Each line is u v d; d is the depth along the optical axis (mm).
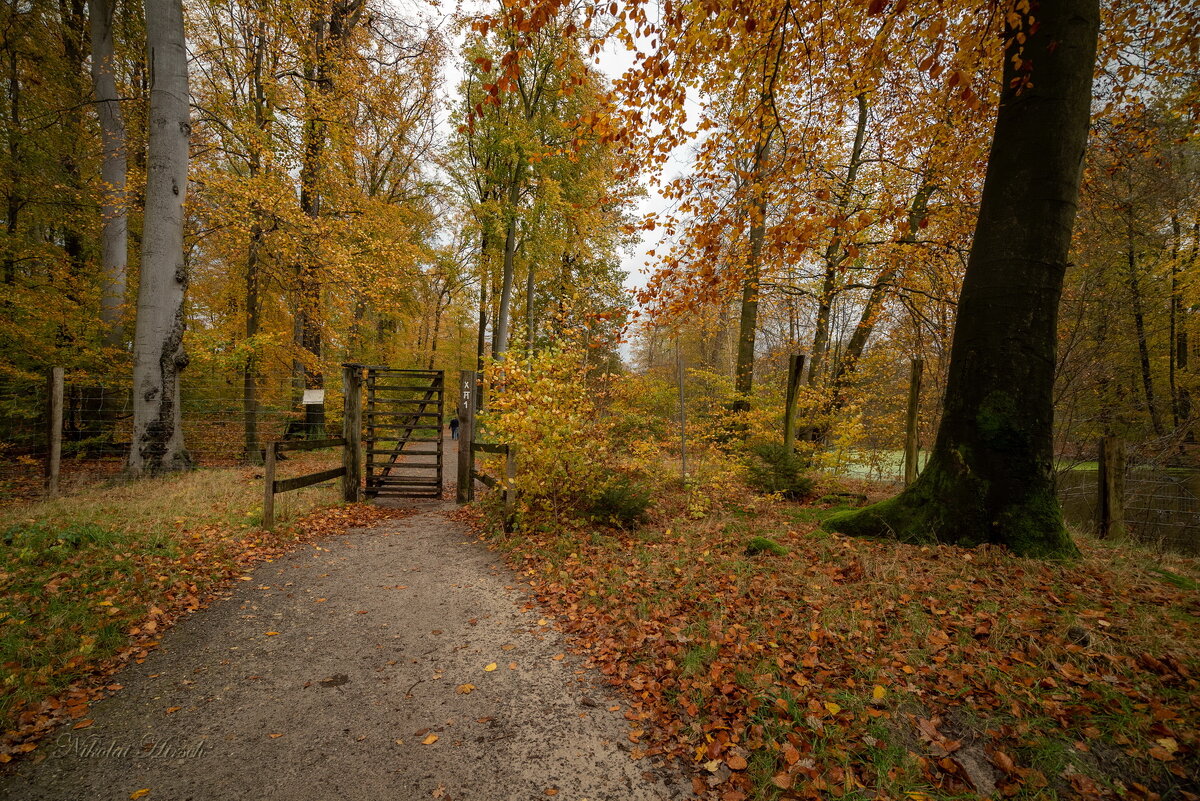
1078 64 4367
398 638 3721
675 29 4289
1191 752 2170
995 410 4586
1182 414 11422
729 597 3953
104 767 2383
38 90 11844
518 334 7316
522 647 3598
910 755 2328
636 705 2902
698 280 7223
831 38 5504
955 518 4727
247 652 3479
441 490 9102
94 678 3070
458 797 2258
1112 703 2482
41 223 12609
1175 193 9180
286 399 14664
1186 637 2932
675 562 4805
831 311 13633
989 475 4609
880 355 10289
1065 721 2408
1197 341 12953
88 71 12523
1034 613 3293
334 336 12883
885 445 10109
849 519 5457
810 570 4316
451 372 23422
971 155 6566
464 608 4238
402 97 14812
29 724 2617
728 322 13820
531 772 2414
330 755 2510
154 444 8859
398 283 12961
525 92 16859
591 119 5191
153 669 3229
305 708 2885
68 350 10227
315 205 13023
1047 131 4410
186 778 2336
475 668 3324
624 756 2514
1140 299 11086
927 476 5066
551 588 4547
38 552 4609
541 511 6422
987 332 4648
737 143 6098
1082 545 4922
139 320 8781
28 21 11055
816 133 7648
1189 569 4320
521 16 3867
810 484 7734
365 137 14500
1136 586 3719
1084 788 2100
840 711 2625
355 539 6219
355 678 3195
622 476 6961
